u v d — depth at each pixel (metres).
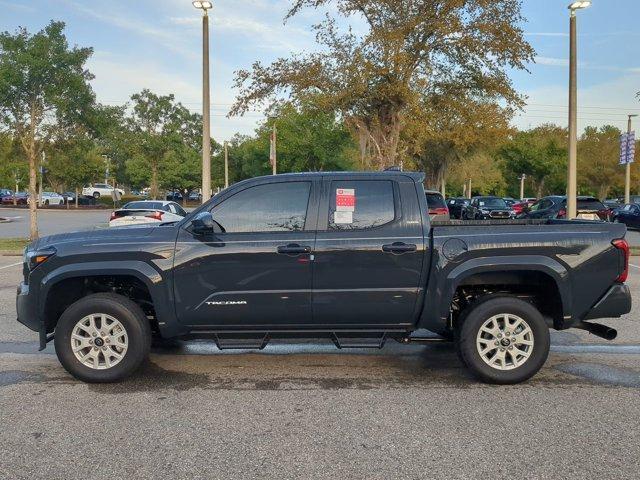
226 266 5.30
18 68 17.62
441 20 17.92
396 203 5.45
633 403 4.88
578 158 58.56
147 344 5.44
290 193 5.47
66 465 3.74
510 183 66.94
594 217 20.92
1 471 3.66
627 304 5.38
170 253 5.32
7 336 7.27
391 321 5.45
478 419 4.52
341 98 18.86
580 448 3.98
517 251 5.30
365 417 4.56
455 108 20.41
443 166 43.75
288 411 4.70
